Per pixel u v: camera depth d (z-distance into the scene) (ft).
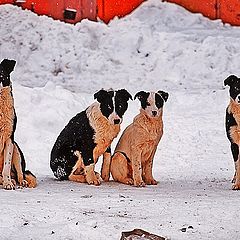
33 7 91.56
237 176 37.11
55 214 28.40
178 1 105.91
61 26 88.79
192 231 26.22
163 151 51.44
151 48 87.92
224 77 82.48
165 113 63.52
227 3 103.35
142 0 105.81
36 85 78.54
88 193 34.17
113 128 38.19
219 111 64.34
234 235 25.89
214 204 30.71
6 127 35.68
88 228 26.45
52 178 41.57
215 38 89.15
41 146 52.06
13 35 86.22
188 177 42.65
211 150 51.83
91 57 85.35
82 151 38.63
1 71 35.55
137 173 38.09
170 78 82.28
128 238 24.64
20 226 26.89
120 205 30.63
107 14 103.45
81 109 60.18
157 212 29.17
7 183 35.70
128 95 38.22
